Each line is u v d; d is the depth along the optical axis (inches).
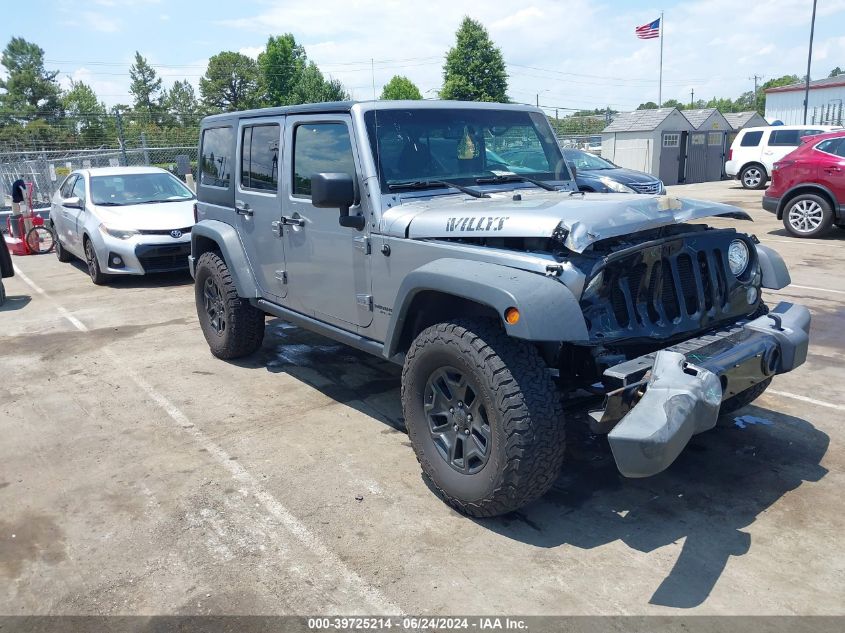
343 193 151.0
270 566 123.3
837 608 108.7
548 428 120.6
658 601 111.1
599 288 124.1
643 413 110.5
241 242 216.7
